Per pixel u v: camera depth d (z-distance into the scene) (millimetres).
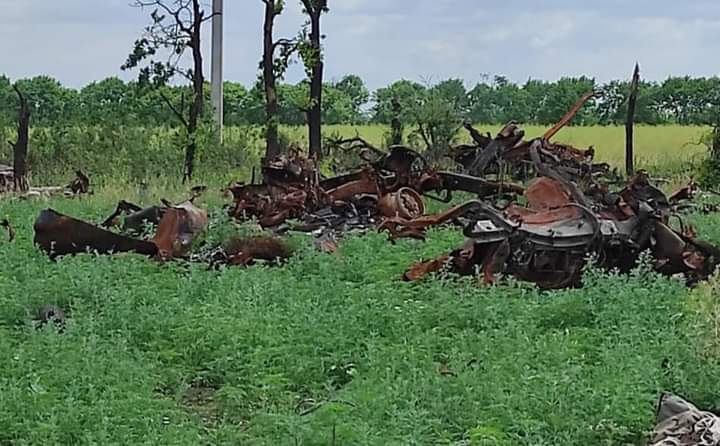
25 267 12758
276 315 10375
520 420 7375
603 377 8250
